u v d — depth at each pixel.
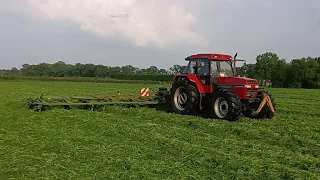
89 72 92.25
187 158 6.98
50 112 13.03
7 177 5.92
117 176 5.94
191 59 13.53
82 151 7.49
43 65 101.19
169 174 6.07
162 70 95.88
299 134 9.67
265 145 8.30
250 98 12.02
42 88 33.56
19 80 65.75
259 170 6.25
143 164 6.57
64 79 68.69
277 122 11.60
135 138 8.78
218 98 11.99
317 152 7.81
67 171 6.20
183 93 13.50
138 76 80.06
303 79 68.44
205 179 5.84
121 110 13.72
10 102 17.58
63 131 9.65
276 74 71.06
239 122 11.21
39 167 6.43
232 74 13.30
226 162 6.62
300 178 5.80
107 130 9.61
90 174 6.09
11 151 7.47
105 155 7.17
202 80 13.02
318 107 18.22
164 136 8.88
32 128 10.09
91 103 14.01
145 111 13.48
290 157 7.12
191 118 11.90
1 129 9.91
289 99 25.48
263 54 71.31
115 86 42.19
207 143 8.30
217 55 12.95
